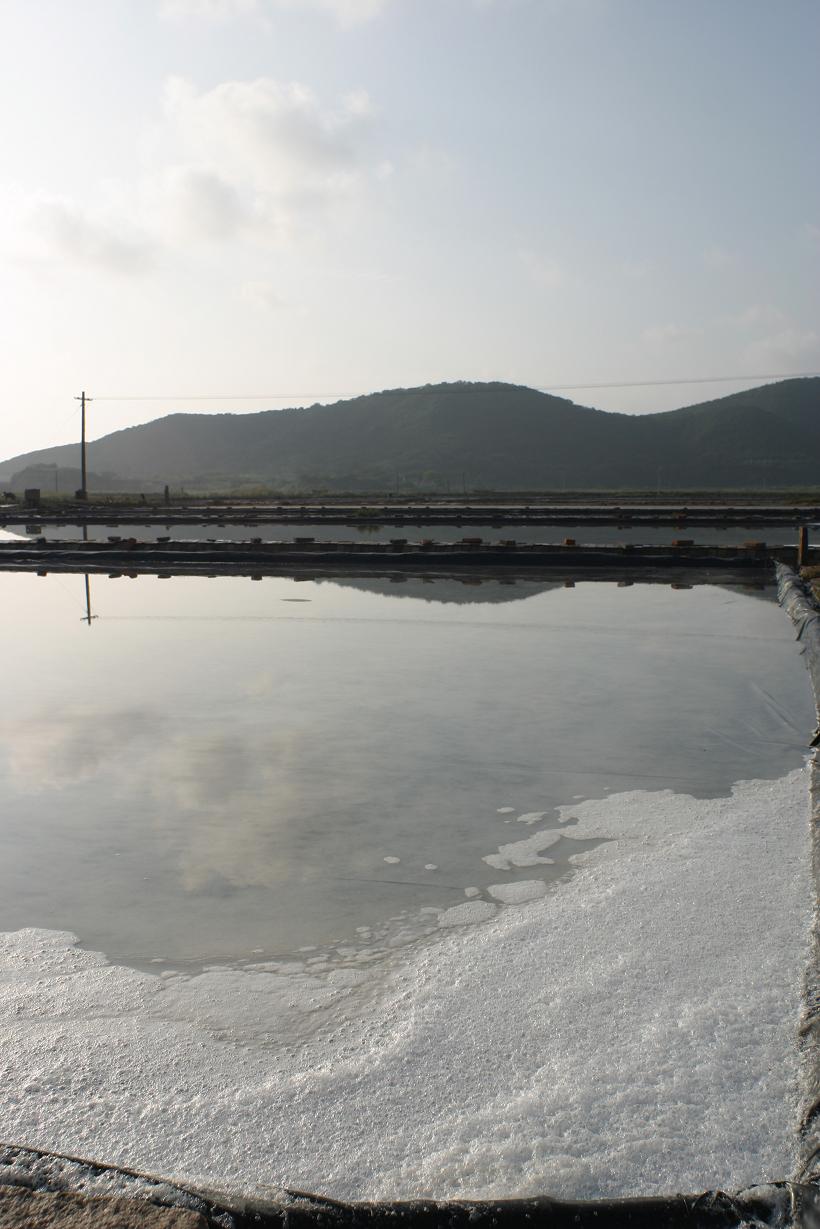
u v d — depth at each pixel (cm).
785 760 601
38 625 1203
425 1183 235
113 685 839
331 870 436
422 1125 258
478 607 1338
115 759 612
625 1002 316
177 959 358
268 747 639
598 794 538
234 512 3906
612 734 668
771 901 386
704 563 1848
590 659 952
